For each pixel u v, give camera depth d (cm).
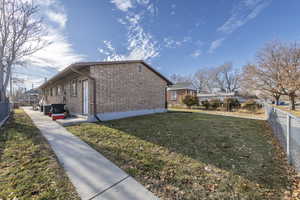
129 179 237
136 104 997
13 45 939
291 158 302
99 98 781
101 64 787
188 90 2556
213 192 207
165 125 661
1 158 308
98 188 212
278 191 212
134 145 397
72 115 902
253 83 1927
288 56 1633
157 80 1187
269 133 566
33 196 193
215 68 4234
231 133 541
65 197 192
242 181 235
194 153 348
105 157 321
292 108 1681
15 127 614
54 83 1357
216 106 1675
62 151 353
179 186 220
